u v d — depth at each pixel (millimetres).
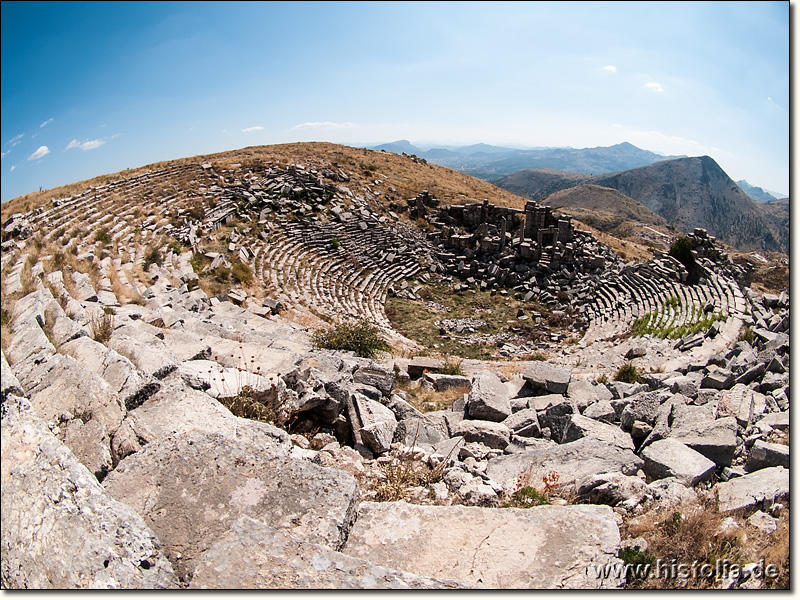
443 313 35812
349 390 11766
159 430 6816
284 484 5445
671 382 14773
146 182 41406
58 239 26375
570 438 10703
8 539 4738
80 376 7090
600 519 5699
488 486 7734
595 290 40000
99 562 4203
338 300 32875
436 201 52906
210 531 4879
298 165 51531
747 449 9719
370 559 5070
